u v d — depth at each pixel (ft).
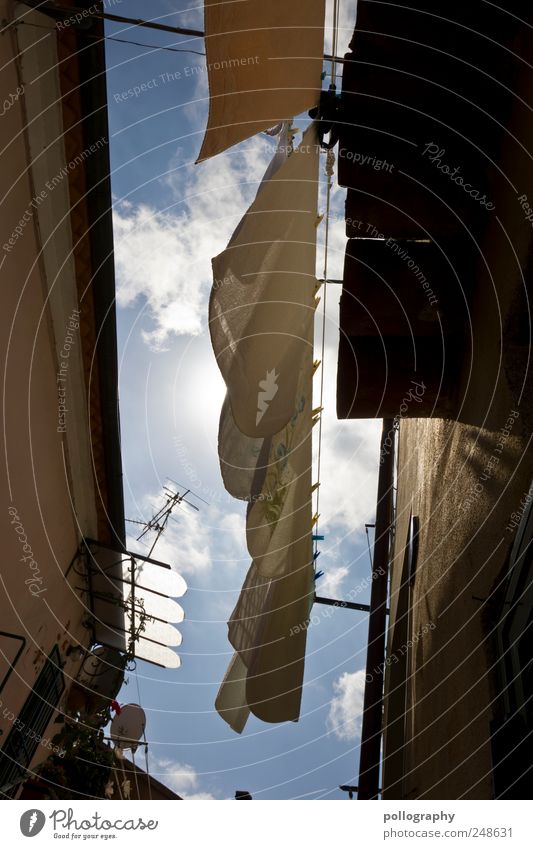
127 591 25.45
